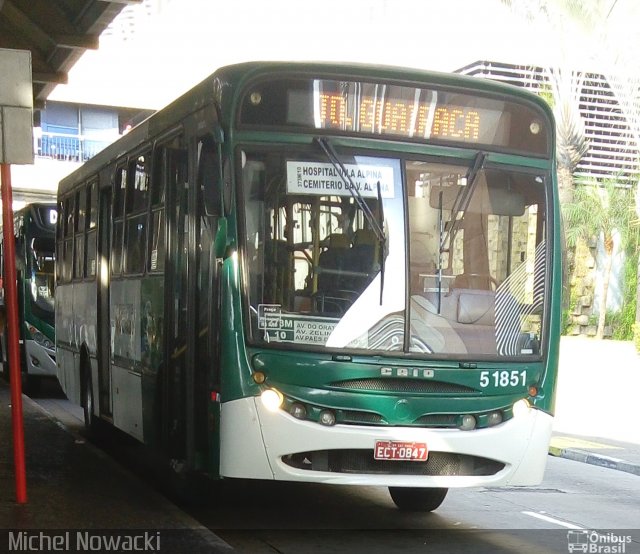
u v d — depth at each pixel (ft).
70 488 27.78
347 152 24.85
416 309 24.71
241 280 24.04
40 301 62.23
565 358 100.94
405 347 24.43
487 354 25.13
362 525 27.20
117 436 41.86
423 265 24.91
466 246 25.35
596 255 126.62
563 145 114.73
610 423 56.18
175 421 28.04
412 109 25.41
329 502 30.22
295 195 24.45
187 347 26.68
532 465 25.48
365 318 24.39
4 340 65.92
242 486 32.35
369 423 24.13
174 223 28.68
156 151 30.99
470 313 25.13
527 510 31.30
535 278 26.00
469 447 24.54
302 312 24.16
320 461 24.06
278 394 23.81
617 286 126.62
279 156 24.53
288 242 24.31
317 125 24.80
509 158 26.05
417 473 24.44
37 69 58.03
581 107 125.29
